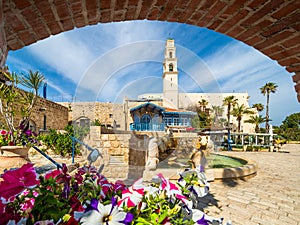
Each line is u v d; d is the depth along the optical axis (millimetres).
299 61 2125
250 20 1841
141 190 798
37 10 1542
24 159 3129
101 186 856
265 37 2010
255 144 15977
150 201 784
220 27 2010
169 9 1812
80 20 1821
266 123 27422
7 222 590
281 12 1666
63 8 1605
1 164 2859
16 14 1511
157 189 877
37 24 1676
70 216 607
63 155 5754
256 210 2789
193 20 1966
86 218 584
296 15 1658
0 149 2953
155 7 1779
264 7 1656
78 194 766
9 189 594
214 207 2881
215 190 3721
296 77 2270
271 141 15094
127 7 1750
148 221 692
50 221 600
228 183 4238
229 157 7875
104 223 596
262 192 3633
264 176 5094
